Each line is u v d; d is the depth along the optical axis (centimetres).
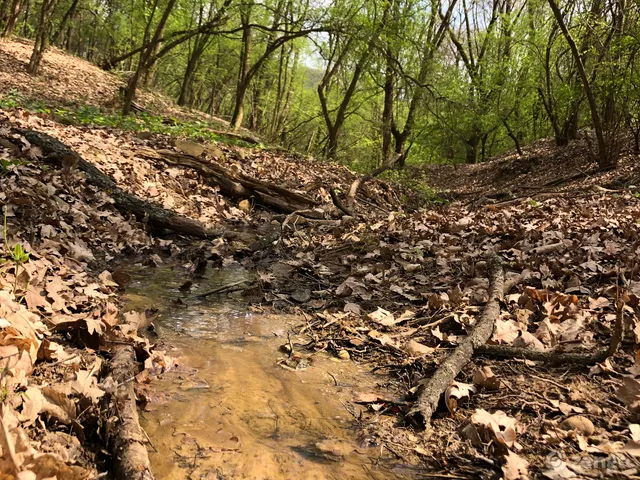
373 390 264
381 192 1148
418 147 3238
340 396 257
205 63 3116
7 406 178
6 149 605
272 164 1079
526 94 2033
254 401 249
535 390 245
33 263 358
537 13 1917
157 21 2167
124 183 697
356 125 2770
